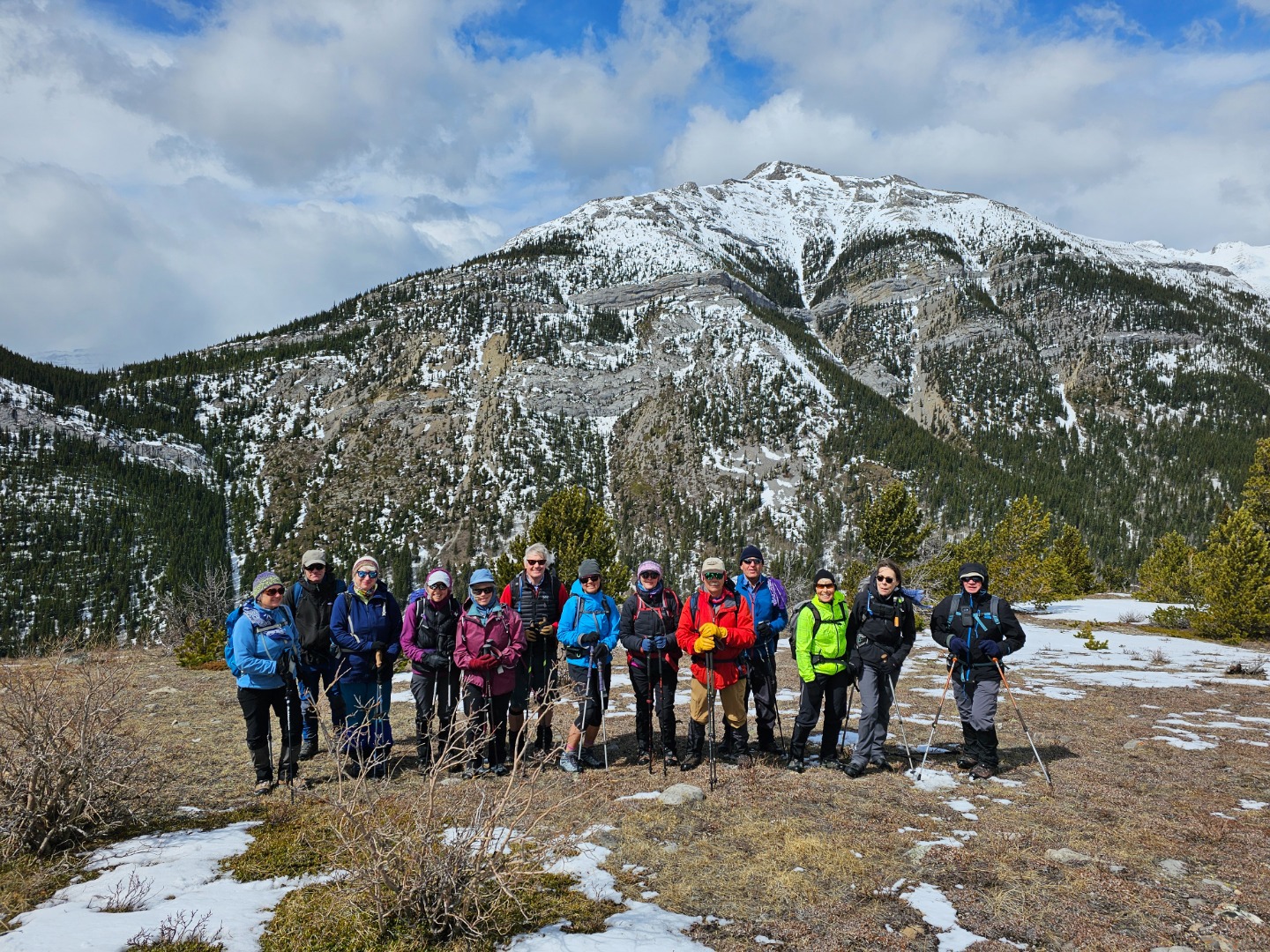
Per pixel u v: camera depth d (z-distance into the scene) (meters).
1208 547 28.80
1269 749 8.37
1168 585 33.47
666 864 4.95
